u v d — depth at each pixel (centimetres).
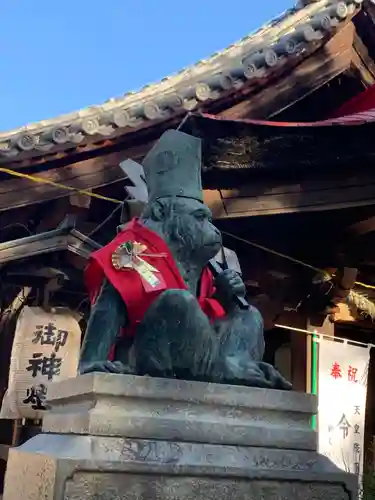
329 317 775
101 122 662
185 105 680
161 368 250
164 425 233
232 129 584
